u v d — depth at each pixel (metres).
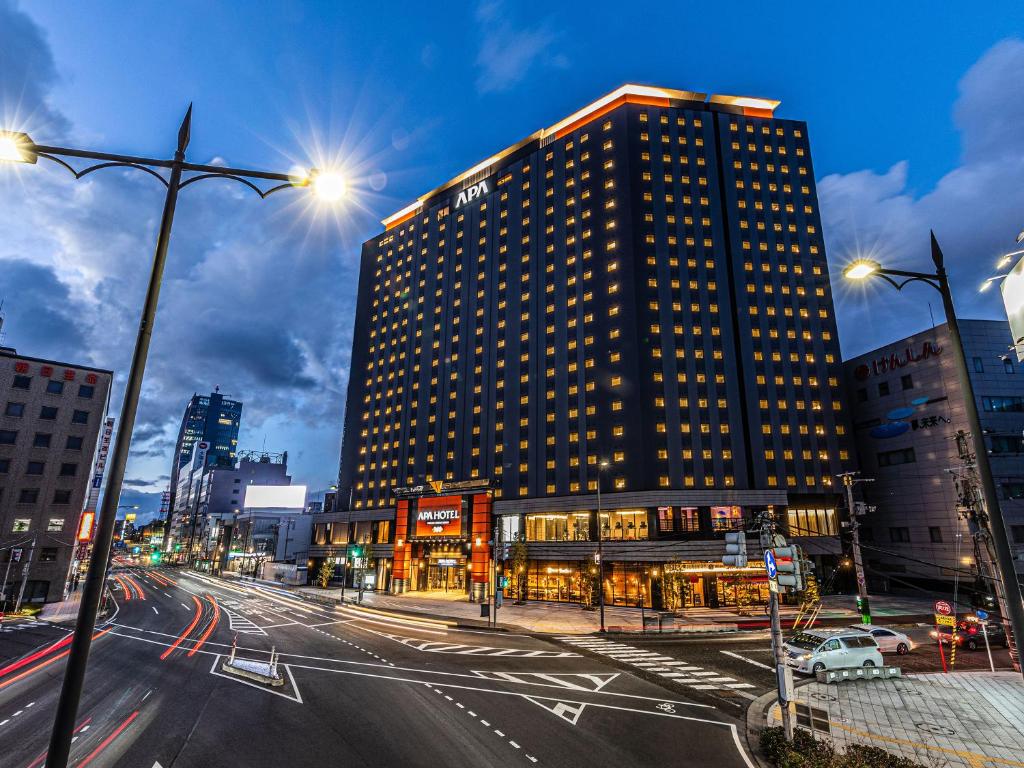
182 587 75.75
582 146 76.94
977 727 16.44
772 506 57.22
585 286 70.62
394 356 93.25
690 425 62.06
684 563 51.59
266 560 98.12
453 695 19.84
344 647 30.05
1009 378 57.56
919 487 60.56
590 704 18.84
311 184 10.01
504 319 78.50
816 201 73.88
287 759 13.73
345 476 94.25
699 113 75.31
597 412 64.75
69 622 41.53
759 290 68.75
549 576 60.12
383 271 101.25
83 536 61.06
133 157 9.32
